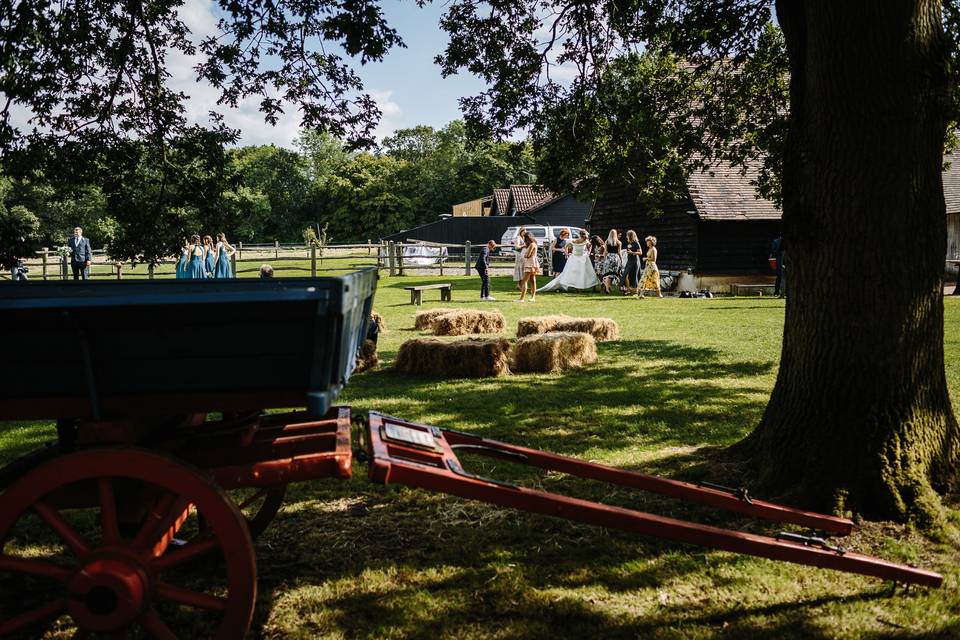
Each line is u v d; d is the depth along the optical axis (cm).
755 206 2305
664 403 752
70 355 257
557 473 518
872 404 421
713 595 341
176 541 384
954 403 698
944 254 431
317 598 343
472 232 4859
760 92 886
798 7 459
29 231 715
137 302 242
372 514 451
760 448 478
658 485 364
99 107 782
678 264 2419
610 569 369
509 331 1336
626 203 2711
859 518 404
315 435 317
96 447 254
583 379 903
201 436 322
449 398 792
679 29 802
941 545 377
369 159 8919
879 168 412
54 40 741
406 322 1524
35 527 438
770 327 1367
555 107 828
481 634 309
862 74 408
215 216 843
